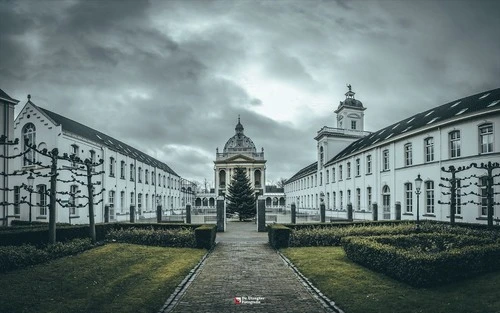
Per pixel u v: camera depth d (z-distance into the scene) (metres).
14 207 28.47
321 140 52.53
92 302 8.33
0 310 7.72
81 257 13.69
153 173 50.53
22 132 28.88
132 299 8.61
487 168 18.70
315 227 20.56
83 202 30.75
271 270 12.31
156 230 19.30
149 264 12.70
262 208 26.91
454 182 19.89
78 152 30.56
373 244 11.65
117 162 37.16
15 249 12.28
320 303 8.65
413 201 28.41
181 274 11.27
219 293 9.48
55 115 31.33
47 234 15.57
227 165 87.38
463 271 9.62
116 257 13.88
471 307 7.67
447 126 24.67
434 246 12.29
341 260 13.11
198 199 95.94
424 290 9.00
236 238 22.03
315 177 57.16
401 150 30.08
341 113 54.75
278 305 8.48
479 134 22.38
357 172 39.19
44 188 27.84
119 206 37.56
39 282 9.88
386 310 7.78
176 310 8.13
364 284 9.77
